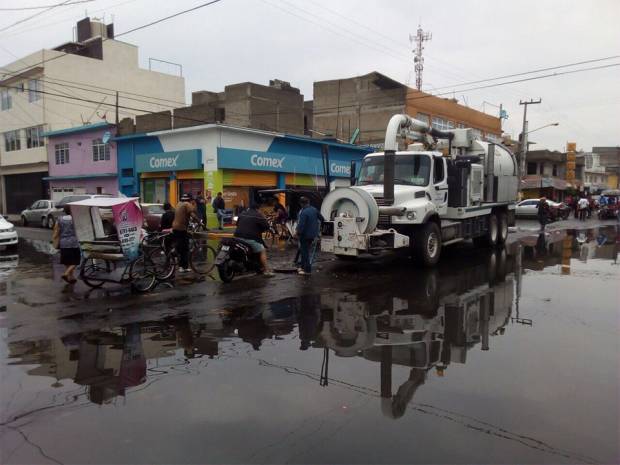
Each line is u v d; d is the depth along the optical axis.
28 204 36.16
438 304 7.82
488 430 3.68
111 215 9.62
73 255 9.52
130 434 3.64
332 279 9.91
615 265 12.08
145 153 25.25
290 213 17.31
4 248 15.55
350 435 3.61
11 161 36.72
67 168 31.39
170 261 9.55
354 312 7.31
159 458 3.31
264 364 5.14
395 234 10.27
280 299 8.13
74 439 3.58
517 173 17.25
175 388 4.50
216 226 21.81
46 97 33.62
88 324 6.64
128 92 39.03
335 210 10.54
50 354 5.45
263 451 3.39
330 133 35.62
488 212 14.49
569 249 15.56
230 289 8.91
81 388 4.51
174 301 7.97
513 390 4.42
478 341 5.91
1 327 6.48
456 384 4.56
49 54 33.69
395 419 3.86
